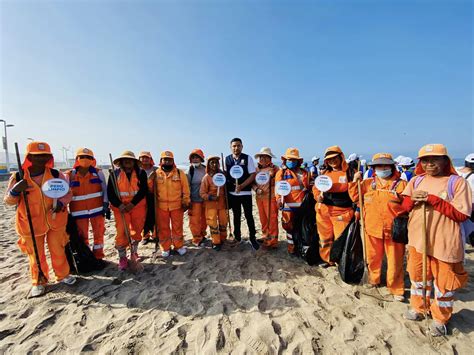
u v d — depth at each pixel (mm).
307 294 3389
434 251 2494
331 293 3393
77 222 4043
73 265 3934
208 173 4906
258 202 4922
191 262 4453
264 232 5023
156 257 4691
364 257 3469
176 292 3479
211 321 2844
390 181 3207
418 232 2643
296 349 2439
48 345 2520
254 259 4555
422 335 2559
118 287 3623
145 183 4207
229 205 5145
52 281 3734
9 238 6031
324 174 3986
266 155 4988
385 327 2697
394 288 3184
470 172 4590
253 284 3672
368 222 3322
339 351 2404
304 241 4344
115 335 2656
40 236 3398
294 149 4570
